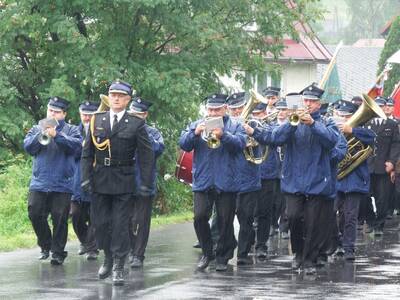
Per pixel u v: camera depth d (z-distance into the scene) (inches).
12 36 2080.5
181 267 1147.3
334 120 1142.3
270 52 2338.8
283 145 1097.4
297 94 1068.5
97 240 1024.2
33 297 924.6
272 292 964.6
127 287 988.6
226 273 1101.7
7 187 1722.4
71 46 2084.2
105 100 1136.2
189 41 2196.1
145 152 1002.7
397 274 1098.7
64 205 1160.8
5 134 2117.4
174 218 1813.5
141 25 2155.5
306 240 1097.4
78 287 986.1
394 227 1646.2
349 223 1230.9
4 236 1417.3
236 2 2234.3
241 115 1189.1
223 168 1103.0
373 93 1546.5
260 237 1264.8
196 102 2129.7
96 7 2079.2
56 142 1153.4
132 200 1015.6
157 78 2053.4
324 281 1042.7
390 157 1530.5
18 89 2231.8
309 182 1080.8
